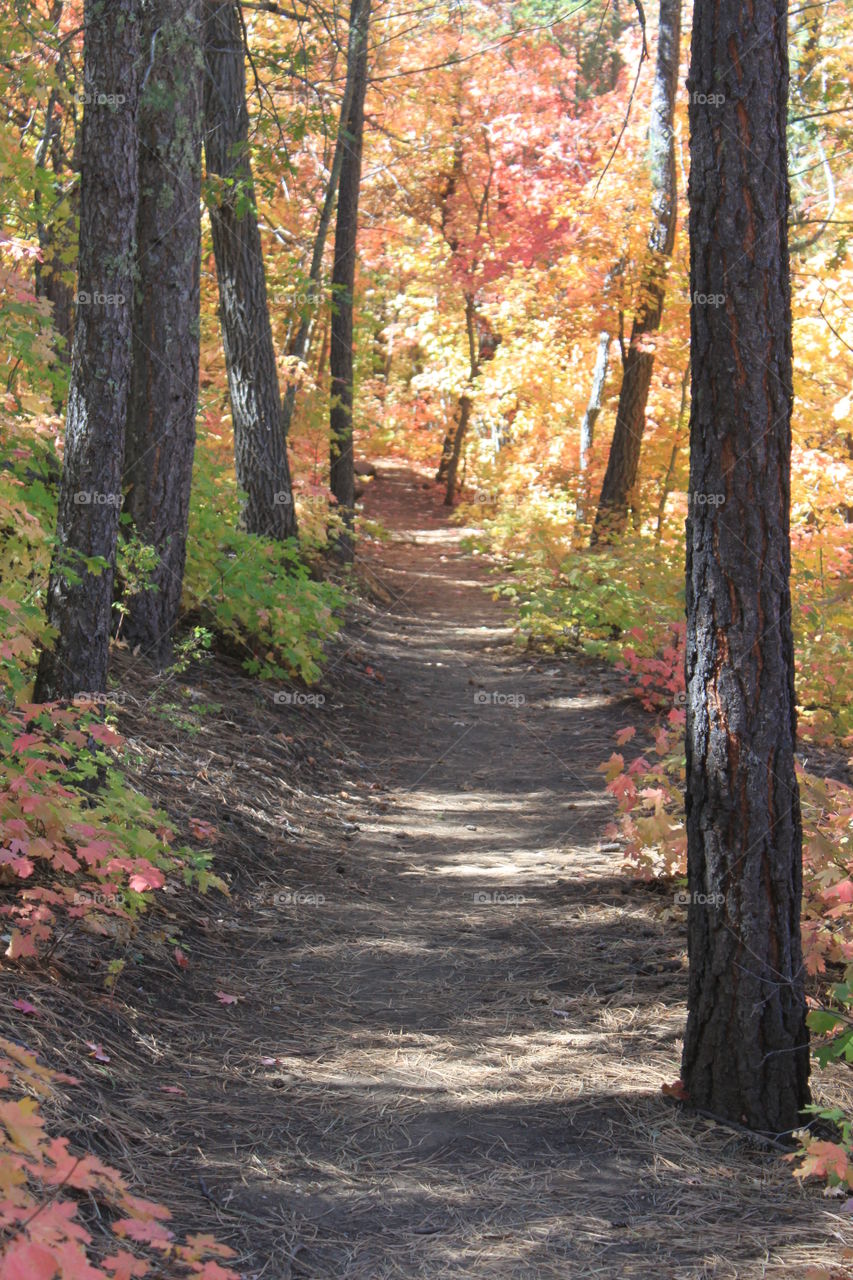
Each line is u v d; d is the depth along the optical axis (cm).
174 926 477
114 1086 333
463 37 2100
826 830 473
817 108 1048
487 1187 309
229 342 1139
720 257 344
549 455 2420
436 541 2516
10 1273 158
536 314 2175
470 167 2473
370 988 463
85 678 479
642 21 727
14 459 604
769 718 347
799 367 1316
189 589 880
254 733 781
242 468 1150
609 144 1878
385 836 696
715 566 348
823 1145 283
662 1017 433
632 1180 316
